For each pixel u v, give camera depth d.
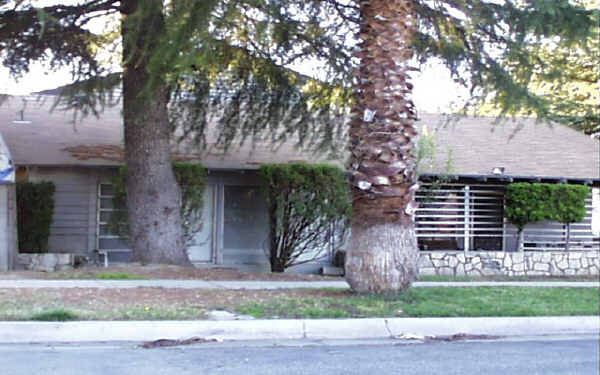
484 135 21.78
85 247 17.70
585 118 29.05
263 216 18.70
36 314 8.67
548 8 11.49
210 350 7.82
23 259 15.86
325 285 12.87
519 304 10.72
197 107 15.56
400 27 10.69
